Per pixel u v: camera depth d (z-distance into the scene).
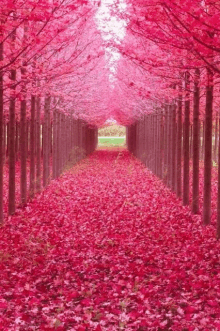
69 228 11.07
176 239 9.53
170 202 14.88
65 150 28.95
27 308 5.83
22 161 14.37
